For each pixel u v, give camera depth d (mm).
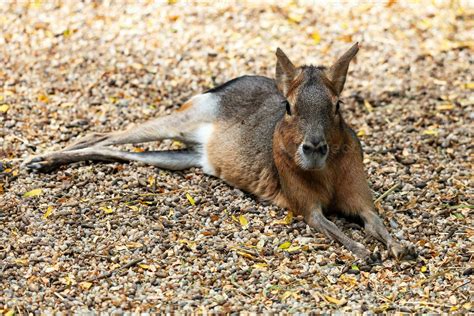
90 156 12086
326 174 10523
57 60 15266
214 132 12148
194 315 8828
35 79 14570
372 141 13047
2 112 13367
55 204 11000
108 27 16344
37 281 9422
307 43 16141
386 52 15961
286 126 10219
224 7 17078
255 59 15602
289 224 10703
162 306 9000
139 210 10898
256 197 11570
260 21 16703
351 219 10977
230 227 10594
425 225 10641
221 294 9250
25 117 13344
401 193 11422
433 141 12914
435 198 11258
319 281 9500
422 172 12039
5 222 10609
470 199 11211
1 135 12789
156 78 14867
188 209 10977
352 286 9406
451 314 8828
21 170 11805
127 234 10383
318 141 9719
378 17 16984
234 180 11805
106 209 10859
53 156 11914
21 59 15281
